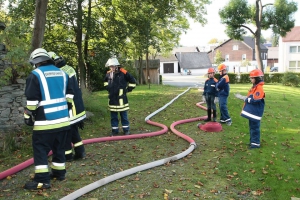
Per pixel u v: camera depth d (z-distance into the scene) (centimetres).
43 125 370
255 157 511
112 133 661
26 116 377
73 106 477
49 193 368
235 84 2675
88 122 782
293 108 1118
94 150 549
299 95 1628
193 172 446
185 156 518
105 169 454
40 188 375
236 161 493
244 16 2439
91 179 414
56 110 379
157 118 874
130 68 2123
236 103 1134
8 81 582
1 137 547
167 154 533
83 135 666
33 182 380
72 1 1391
